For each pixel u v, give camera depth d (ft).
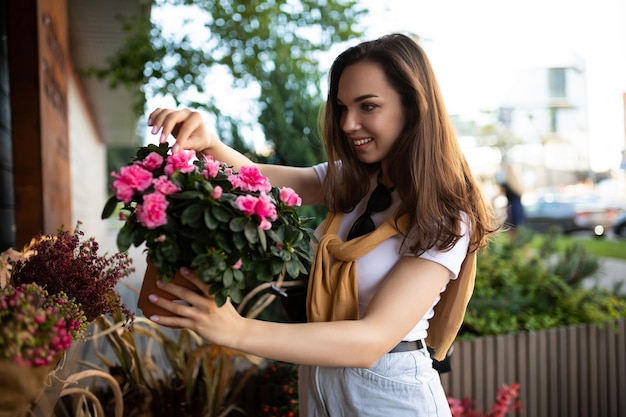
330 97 4.97
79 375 5.12
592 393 11.51
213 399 7.18
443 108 4.56
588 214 53.88
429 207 4.23
